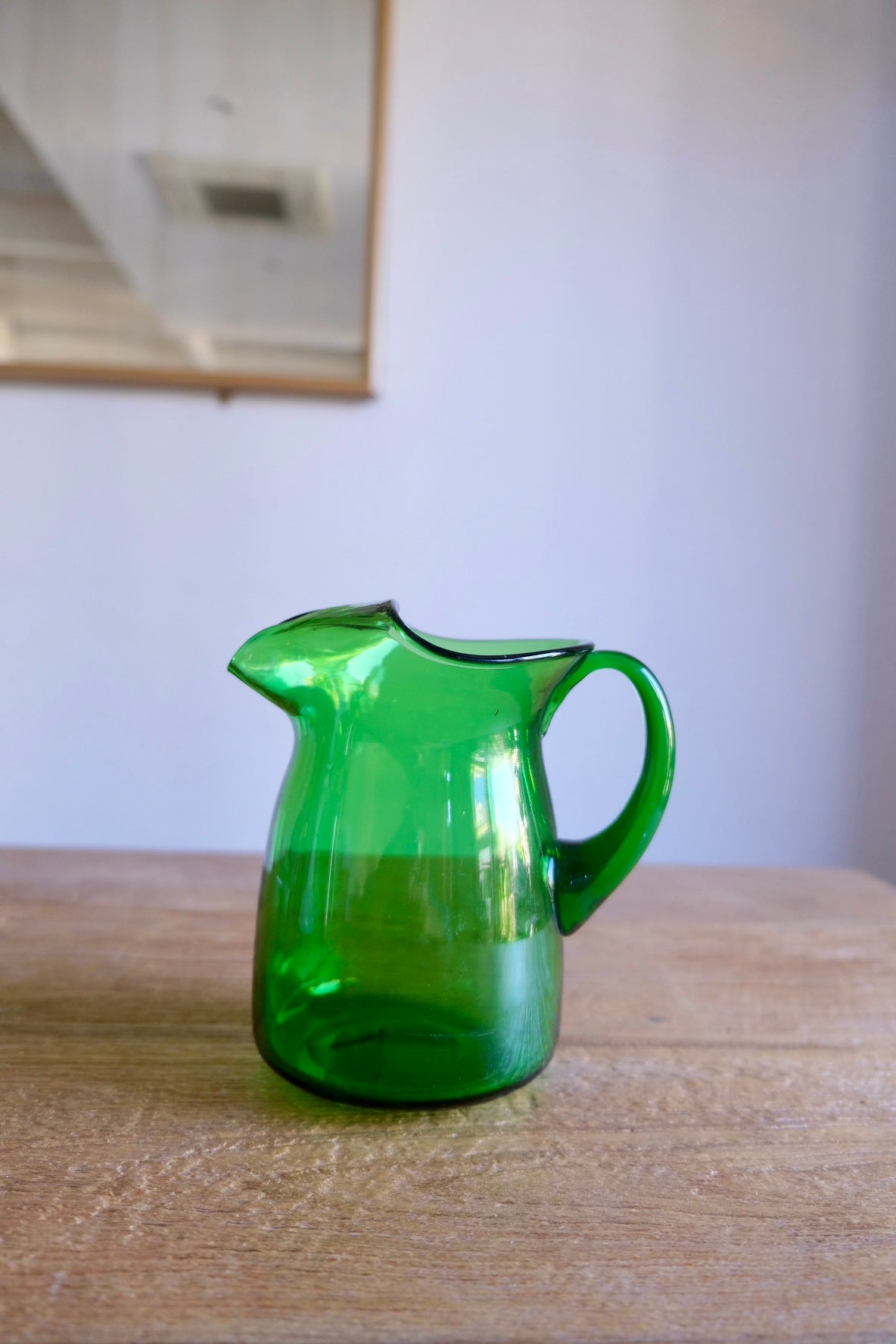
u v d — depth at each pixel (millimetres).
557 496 1153
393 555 1156
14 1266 284
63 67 1078
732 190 1134
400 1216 314
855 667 1180
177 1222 307
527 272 1131
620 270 1136
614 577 1163
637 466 1153
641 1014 474
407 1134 362
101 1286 278
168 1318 266
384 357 1133
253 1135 357
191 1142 351
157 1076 397
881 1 1119
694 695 1180
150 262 1102
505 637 1165
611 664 392
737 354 1147
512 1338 264
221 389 1120
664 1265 295
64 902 607
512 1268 291
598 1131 368
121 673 1170
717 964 541
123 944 537
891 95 1129
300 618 364
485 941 362
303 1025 369
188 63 1082
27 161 1088
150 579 1157
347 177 1097
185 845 1193
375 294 1104
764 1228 313
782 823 1199
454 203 1120
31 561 1151
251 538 1153
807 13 1120
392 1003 362
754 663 1178
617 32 1114
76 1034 430
